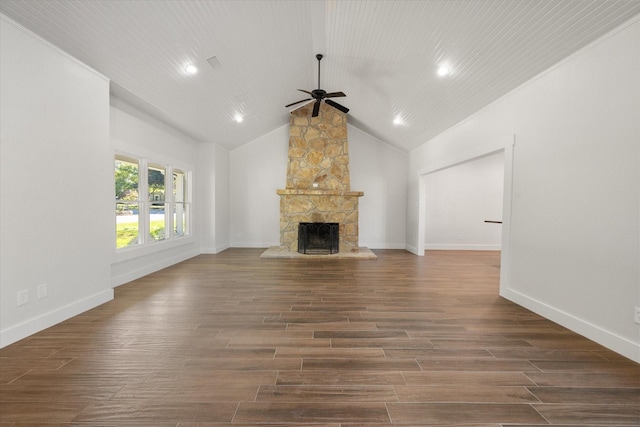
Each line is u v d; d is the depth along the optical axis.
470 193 7.57
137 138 4.29
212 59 3.65
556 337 2.43
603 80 2.30
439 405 1.58
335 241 6.48
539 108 2.96
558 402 1.61
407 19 3.06
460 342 2.33
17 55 2.31
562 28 2.40
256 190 7.55
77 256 2.91
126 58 3.13
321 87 5.56
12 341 2.26
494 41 2.84
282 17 3.35
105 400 1.60
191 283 4.08
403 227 7.67
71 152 2.83
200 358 2.05
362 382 1.78
